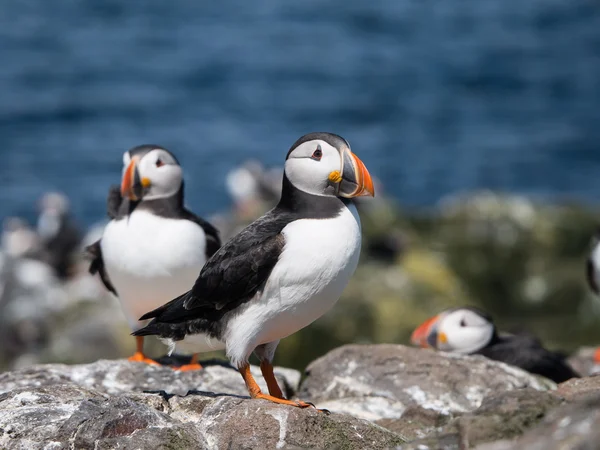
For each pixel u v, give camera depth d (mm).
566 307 17891
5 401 6746
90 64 46812
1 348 17719
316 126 35938
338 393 8344
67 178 29922
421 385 8211
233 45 51594
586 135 33969
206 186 29141
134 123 36344
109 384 8102
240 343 6359
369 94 40750
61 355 15617
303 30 55531
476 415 5457
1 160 31688
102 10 61812
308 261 6188
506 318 17984
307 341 14141
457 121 36531
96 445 5977
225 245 6398
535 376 8516
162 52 49656
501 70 45000
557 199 27109
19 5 62969
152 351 12773
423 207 27125
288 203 6508
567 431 4578
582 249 18547
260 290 6277
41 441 6102
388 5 63250
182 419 6516
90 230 26422
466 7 62125
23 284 19375
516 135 34281
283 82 43219
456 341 9664
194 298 6426
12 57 48531
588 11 59188
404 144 33531
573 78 43062
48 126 35969
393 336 14477
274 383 6762
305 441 6066
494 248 18406
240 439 6074
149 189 8656
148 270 8461
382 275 15742
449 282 16438
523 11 60156
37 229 25953
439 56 48531
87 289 19219
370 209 19219
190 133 35000
